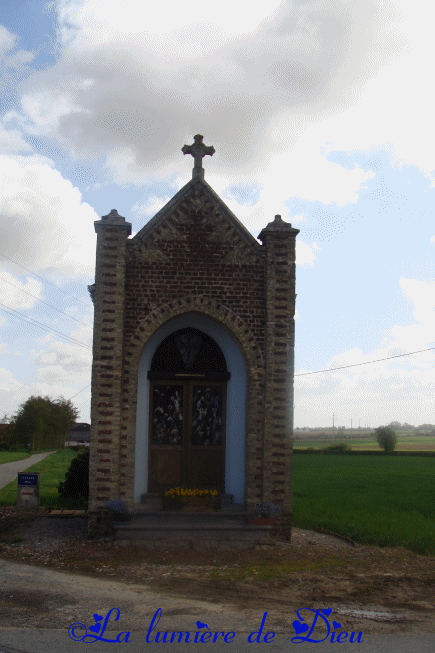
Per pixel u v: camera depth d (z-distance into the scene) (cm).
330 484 3194
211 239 1443
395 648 737
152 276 1418
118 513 1305
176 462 1490
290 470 1390
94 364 1366
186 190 1455
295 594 977
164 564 1151
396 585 1055
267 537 1316
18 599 905
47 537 1398
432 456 6962
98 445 1349
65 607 871
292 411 1407
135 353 1390
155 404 1505
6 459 5094
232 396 1490
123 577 1052
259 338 1425
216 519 1352
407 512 2044
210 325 1500
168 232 1435
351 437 14825
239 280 1438
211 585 1013
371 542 1462
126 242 1411
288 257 1448
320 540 1474
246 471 1409
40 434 8544
